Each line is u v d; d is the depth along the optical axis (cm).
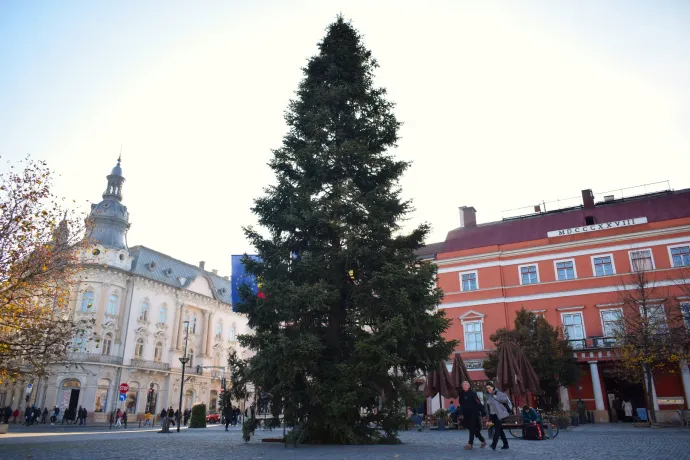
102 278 4925
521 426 1642
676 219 3362
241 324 7000
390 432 1437
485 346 3672
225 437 1959
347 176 1659
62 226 1805
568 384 3006
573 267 3603
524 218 4344
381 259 1490
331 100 1714
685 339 2577
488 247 3903
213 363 6250
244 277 1744
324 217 1500
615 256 3484
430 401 3544
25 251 1630
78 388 4606
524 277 3750
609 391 3619
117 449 1273
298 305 1388
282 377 1329
